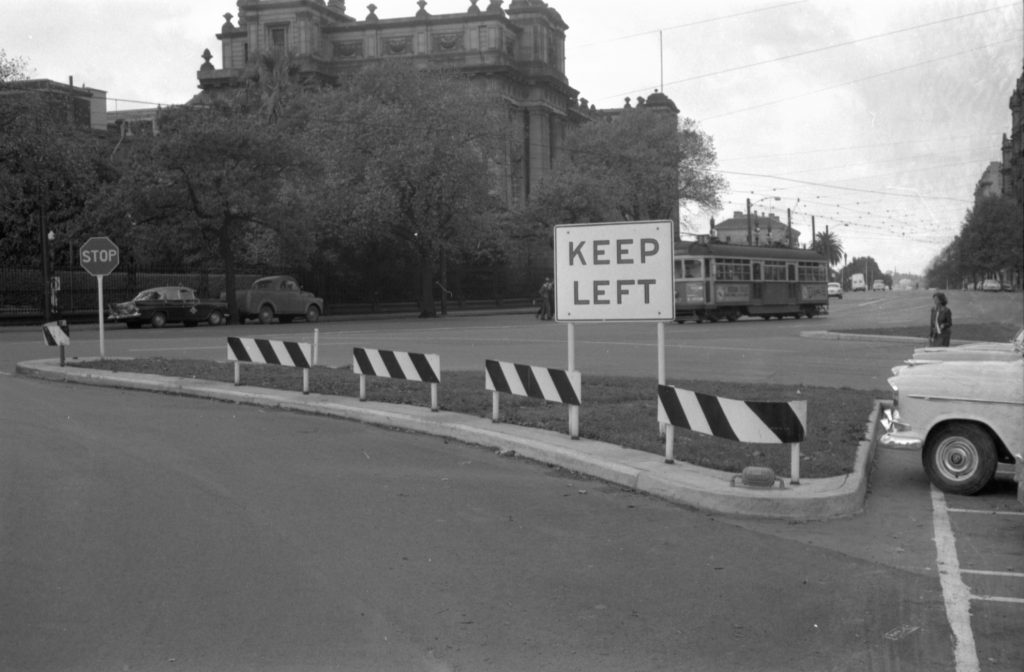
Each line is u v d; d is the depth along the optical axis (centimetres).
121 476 981
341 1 8806
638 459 1020
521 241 6894
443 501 891
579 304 1166
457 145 5144
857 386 1770
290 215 4431
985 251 7431
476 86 5694
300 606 608
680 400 976
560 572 684
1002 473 1011
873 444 1149
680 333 3456
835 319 4894
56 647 540
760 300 4766
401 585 651
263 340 1641
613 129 7044
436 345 2788
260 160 4275
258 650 538
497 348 2677
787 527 823
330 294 5756
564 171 6694
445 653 536
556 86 8712
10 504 858
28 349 2656
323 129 5159
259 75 6812
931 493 965
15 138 4034
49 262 4197
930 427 957
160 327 4062
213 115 4278
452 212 5250
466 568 690
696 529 809
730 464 980
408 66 5331
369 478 990
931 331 2205
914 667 522
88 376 1889
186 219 4275
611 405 1406
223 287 5203
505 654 536
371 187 4953
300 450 1146
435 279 6347
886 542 778
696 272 4434
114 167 5441
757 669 518
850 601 630
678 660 530
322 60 8031
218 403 1588
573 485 972
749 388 1609
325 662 522
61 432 1255
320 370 1895
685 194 7188
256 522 807
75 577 660
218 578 660
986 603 628
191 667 514
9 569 676
